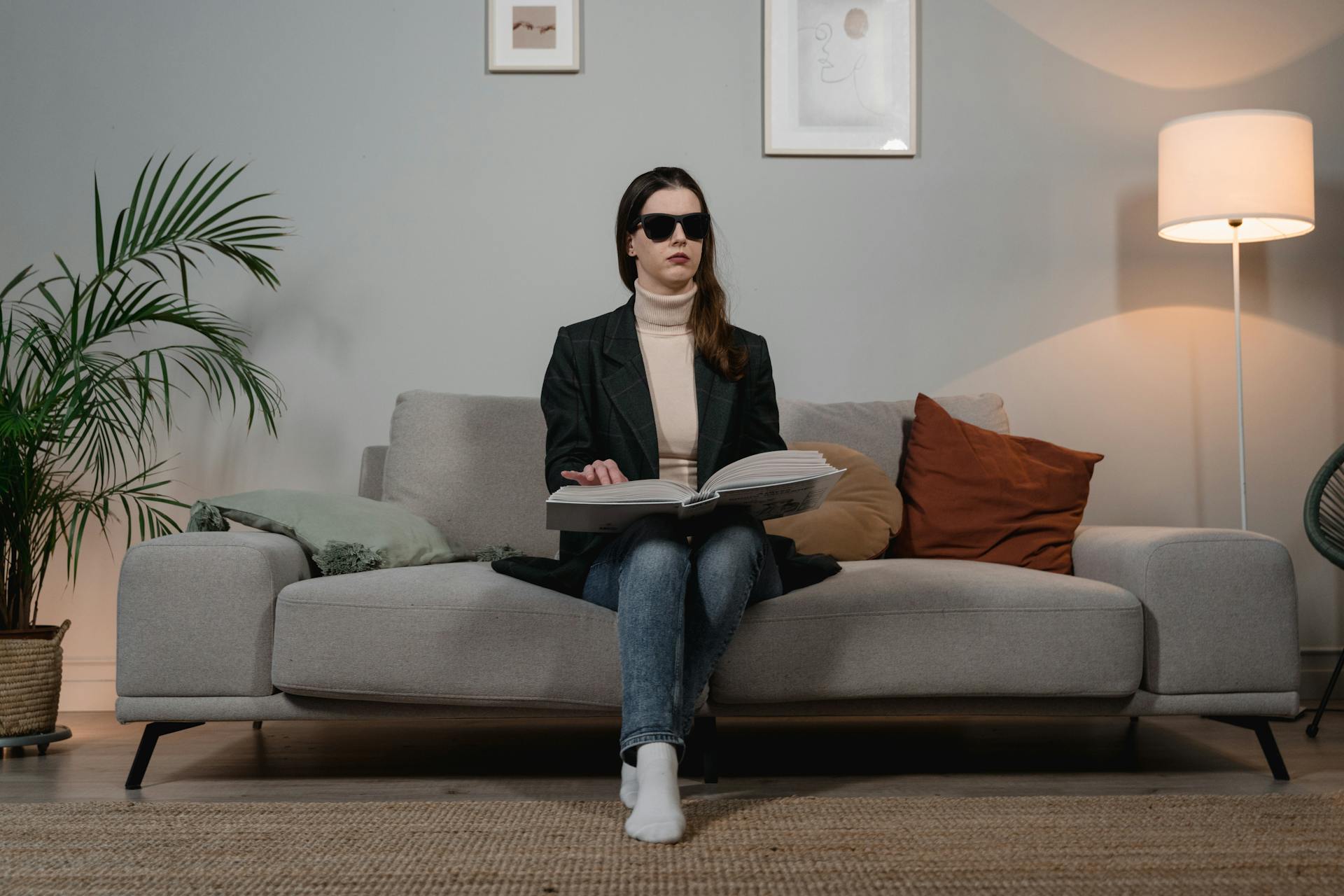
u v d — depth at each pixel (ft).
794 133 9.35
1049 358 9.38
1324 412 9.51
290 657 5.46
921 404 7.65
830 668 5.57
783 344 9.30
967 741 7.16
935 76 9.48
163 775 6.06
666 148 9.32
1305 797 5.11
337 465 9.09
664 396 5.83
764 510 4.99
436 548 6.77
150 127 9.17
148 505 8.93
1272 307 9.54
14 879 3.82
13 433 7.07
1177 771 6.07
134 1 9.21
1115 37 9.57
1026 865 3.94
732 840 4.29
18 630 7.22
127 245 7.81
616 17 9.35
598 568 5.46
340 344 9.15
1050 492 7.11
